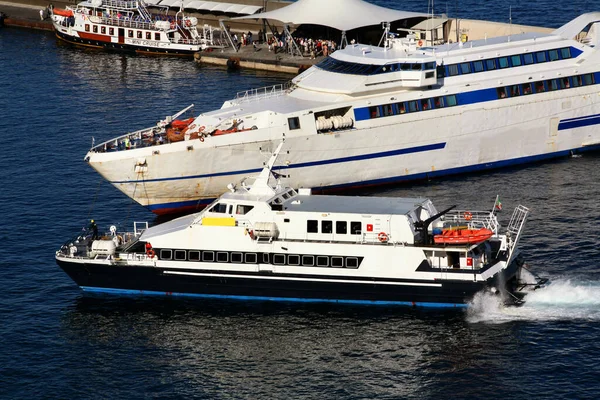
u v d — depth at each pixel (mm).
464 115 178000
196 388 112250
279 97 178000
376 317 125500
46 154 189125
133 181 162250
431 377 113250
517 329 121875
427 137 177125
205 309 128625
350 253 125750
